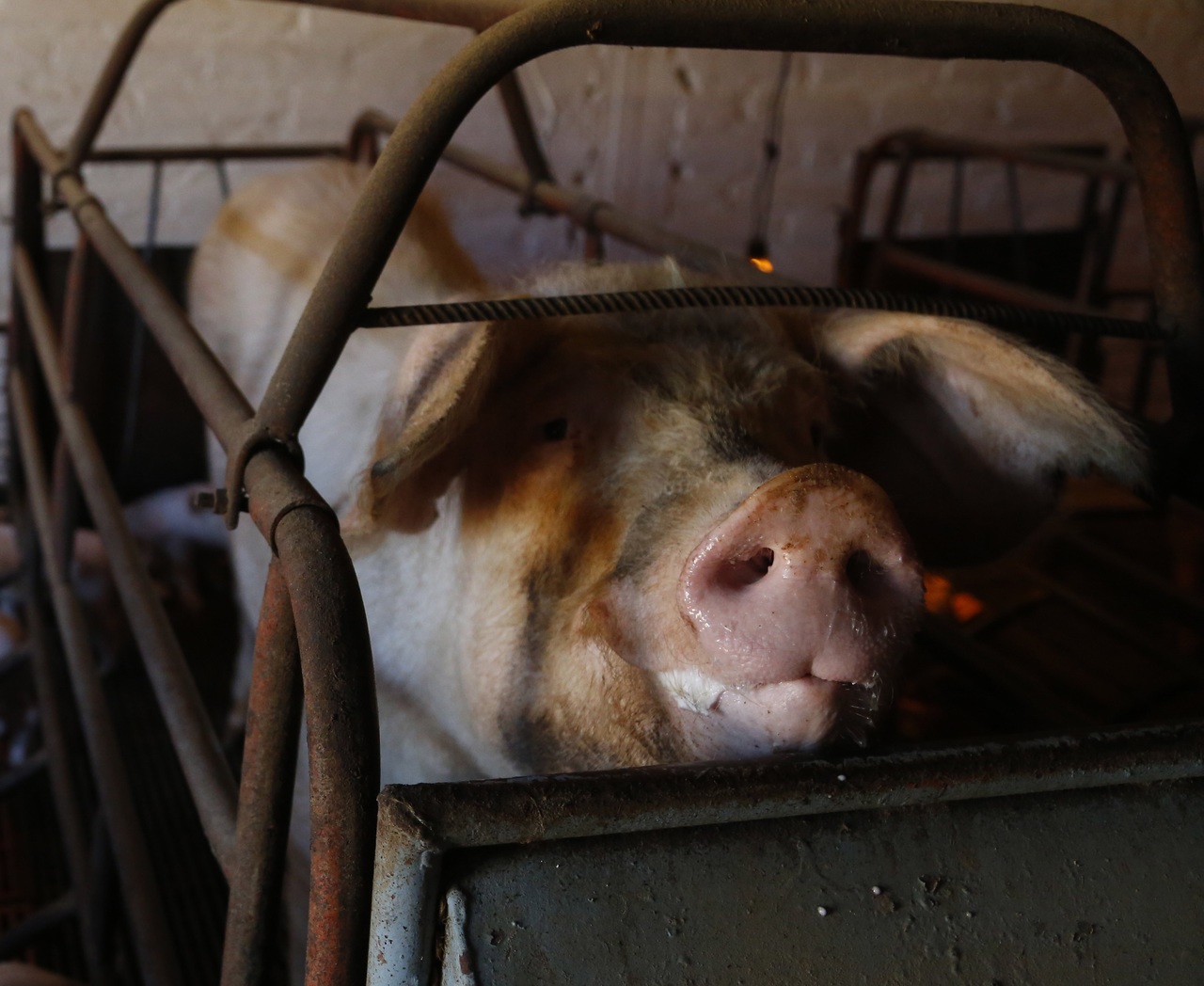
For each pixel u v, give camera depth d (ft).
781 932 2.64
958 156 12.67
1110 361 16.40
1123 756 2.77
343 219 8.44
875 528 3.32
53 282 12.08
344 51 12.79
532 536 4.40
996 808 2.78
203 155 9.89
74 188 6.53
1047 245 16.10
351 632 2.58
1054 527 5.64
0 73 11.74
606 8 2.81
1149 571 7.34
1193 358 4.04
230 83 12.51
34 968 5.90
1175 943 2.90
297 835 6.14
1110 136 16.47
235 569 8.40
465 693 4.80
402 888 2.37
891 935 2.71
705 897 2.58
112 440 12.53
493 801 2.38
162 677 4.24
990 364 4.52
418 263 6.86
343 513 5.90
